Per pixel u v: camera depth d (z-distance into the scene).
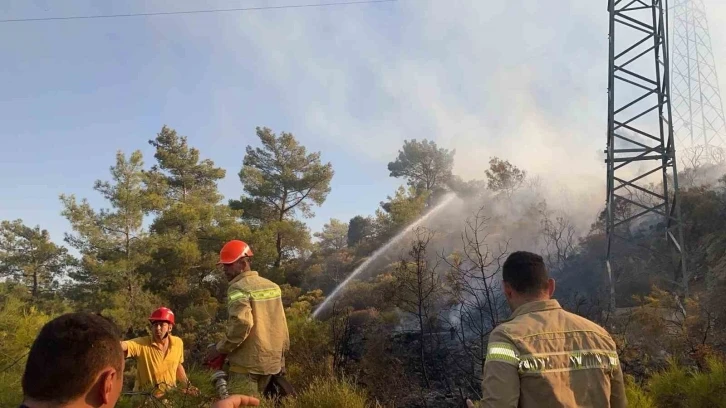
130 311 24.33
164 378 5.04
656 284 14.90
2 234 43.34
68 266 31.14
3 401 3.83
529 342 2.42
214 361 4.74
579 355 2.44
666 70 14.39
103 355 1.52
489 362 2.42
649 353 7.50
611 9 15.15
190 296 25.20
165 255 26.75
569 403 2.34
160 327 5.09
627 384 5.55
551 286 2.73
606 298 13.03
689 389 4.85
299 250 34.16
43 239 43.91
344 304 18.61
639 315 8.21
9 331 5.25
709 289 12.83
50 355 1.46
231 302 4.69
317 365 7.80
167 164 40.41
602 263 17.94
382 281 18.03
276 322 4.83
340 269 30.88
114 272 26.14
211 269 27.22
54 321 1.55
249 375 4.62
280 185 36.56
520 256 2.72
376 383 7.82
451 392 7.61
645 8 14.91
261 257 28.11
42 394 1.46
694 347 7.16
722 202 18.34
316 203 38.00
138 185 33.19
